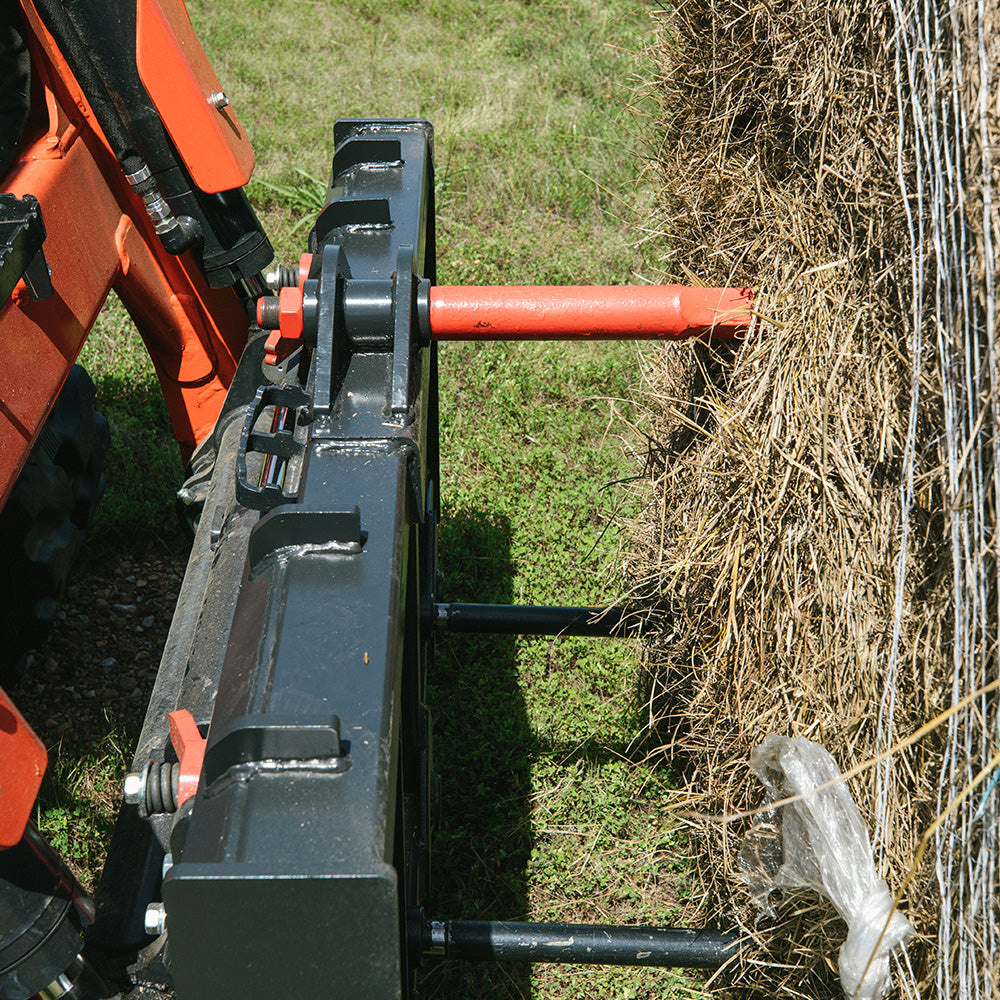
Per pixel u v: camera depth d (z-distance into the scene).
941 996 1.57
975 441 1.42
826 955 1.95
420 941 2.20
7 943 1.66
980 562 1.41
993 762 1.36
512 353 4.91
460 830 3.07
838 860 1.73
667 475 2.53
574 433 4.48
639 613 2.80
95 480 3.94
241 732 1.37
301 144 6.55
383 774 1.38
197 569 2.47
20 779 1.62
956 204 1.45
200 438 3.20
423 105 6.91
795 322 1.93
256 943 1.33
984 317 1.41
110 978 1.90
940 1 1.50
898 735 1.67
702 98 2.46
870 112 1.70
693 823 2.35
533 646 3.62
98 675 3.67
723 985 2.49
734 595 2.04
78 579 4.04
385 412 1.90
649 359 3.11
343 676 1.48
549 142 6.47
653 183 3.08
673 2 2.55
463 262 5.38
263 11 8.12
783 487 1.89
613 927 2.24
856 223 1.77
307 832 1.33
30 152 2.30
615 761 3.24
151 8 2.38
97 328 5.18
